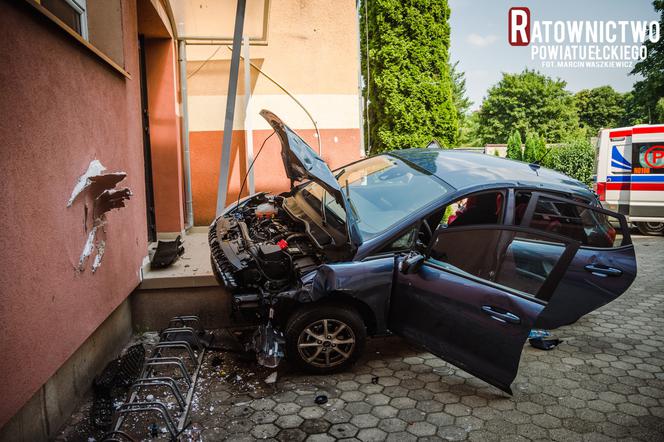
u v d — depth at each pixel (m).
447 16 10.32
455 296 3.39
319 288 3.54
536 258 3.09
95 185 3.33
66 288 2.93
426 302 3.57
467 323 3.32
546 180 4.54
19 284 2.37
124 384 3.57
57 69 2.89
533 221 4.26
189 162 7.60
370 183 4.70
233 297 3.87
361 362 4.18
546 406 3.46
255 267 3.85
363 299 3.73
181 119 7.54
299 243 4.23
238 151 8.02
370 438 3.07
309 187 5.30
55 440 2.93
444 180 4.26
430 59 10.23
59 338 2.81
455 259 3.49
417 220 3.94
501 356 3.15
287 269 3.90
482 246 3.38
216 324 4.89
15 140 2.38
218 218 5.17
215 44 7.70
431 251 3.63
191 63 7.79
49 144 2.76
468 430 3.16
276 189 8.15
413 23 10.03
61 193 2.89
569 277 4.27
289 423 3.23
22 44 2.47
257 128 8.07
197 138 7.90
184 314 4.82
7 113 2.31
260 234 4.54
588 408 3.44
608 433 3.13
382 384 3.79
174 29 6.82
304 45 8.08
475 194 4.12
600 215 4.56
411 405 3.47
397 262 3.79
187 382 3.64
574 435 3.11
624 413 3.37
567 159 18.33
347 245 3.65
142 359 3.93
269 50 8.00
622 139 10.80
